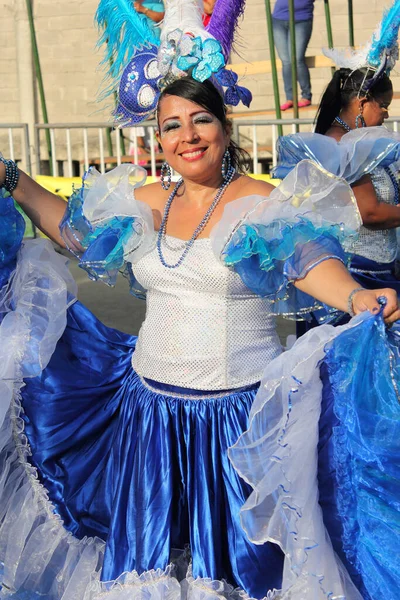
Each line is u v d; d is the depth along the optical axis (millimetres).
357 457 2312
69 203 3020
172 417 2650
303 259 2422
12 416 2896
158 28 2973
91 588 2641
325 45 10125
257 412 2361
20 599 2818
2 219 3016
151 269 2645
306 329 3699
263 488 2318
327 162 3148
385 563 2312
